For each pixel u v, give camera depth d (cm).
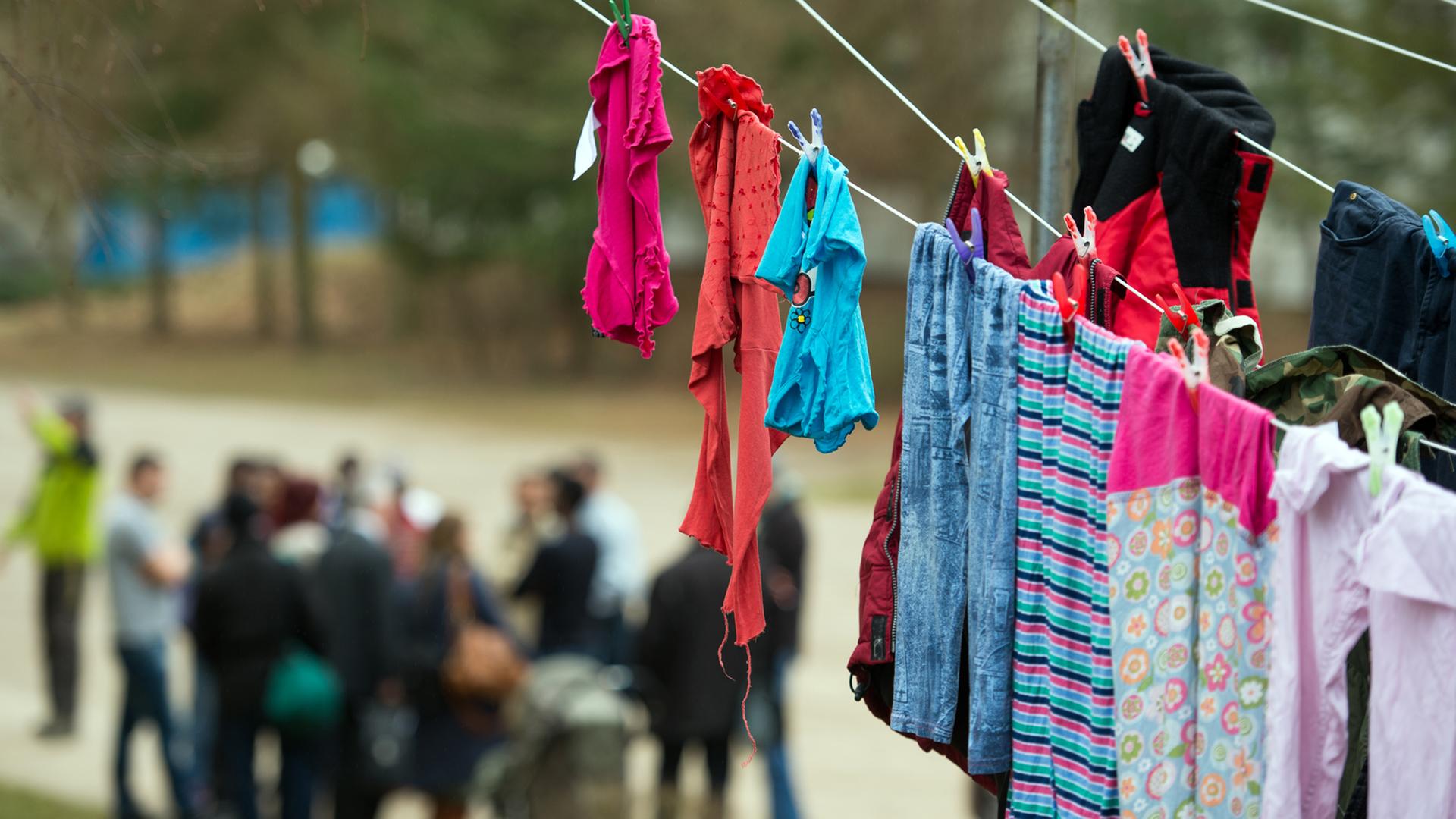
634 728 1224
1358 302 484
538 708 1012
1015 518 415
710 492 455
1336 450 340
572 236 4634
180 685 1730
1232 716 366
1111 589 382
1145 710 376
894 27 3994
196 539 1430
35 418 1594
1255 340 441
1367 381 398
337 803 1145
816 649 1925
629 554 1448
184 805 1291
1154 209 514
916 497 438
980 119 4016
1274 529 360
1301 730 354
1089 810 397
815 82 3994
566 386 5044
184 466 3544
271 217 6850
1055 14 536
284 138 5075
